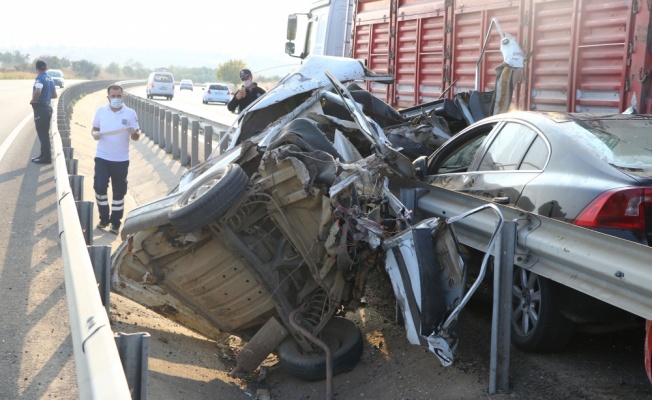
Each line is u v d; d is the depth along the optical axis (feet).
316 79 28.02
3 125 82.02
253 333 22.49
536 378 17.78
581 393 16.80
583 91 27.96
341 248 18.98
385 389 18.98
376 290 26.45
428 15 38.42
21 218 32.19
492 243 16.76
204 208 19.22
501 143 21.54
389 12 42.93
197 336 24.35
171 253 21.20
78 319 11.75
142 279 21.79
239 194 19.61
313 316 20.71
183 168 53.36
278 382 21.21
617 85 26.20
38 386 15.71
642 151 18.06
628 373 17.97
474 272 21.43
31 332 18.79
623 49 25.81
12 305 20.77
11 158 52.65
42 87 49.75
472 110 31.12
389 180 24.12
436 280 17.56
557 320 18.28
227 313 21.75
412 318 17.69
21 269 24.30
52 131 45.93
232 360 23.02
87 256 14.99
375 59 45.27
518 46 29.99
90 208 22.90
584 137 18.70
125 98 108.27
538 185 18.76
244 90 45.11
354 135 24.47
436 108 31.76
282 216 19.90
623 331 21.09
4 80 282.36
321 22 56.75
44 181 42.86
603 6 26.68
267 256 20.62
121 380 9.05
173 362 20.22
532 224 17.34
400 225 19.44
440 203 21.44
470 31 35.04
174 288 21.56
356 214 18.83
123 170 34.71
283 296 20.57
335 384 20.12
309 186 19.38
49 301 21.27
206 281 21.18
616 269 14.38
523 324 19.24
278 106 28.27
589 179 17.49
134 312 23.58
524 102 31.14
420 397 17.99
